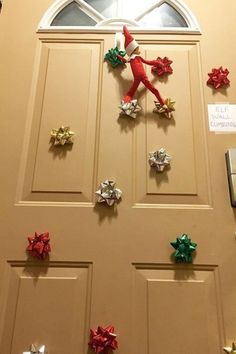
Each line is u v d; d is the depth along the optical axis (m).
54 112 0.87
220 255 0.74
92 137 0.84
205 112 0.87
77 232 0.76
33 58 0.93
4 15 0.97
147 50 0.94
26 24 0.97
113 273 0.73
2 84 0.90
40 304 0.71
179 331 0.69
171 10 1.01
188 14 0.99
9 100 0.88
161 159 0.81
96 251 0.75
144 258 0.74
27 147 0.84
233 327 0.69
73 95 0.89
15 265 0.74
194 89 0.90
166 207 0.78
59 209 0.78
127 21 0.98
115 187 0.80
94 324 0.69
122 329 0.69
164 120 0.86
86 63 0.92
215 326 0.69
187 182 0.80
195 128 0.85
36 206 0.78
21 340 0.68
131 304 0.71
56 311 0.70
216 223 0.77
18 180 0.81
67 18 1.01
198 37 0.95
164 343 0.68
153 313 0.70
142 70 0.86
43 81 0.90
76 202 0.79
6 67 0.92
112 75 0.91
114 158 0.82
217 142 0.84
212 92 0.89
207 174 0.81
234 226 0.77
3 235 0.76
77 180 0.81
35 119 0.86
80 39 0.95
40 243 0.74
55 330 0.69
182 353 0.67
